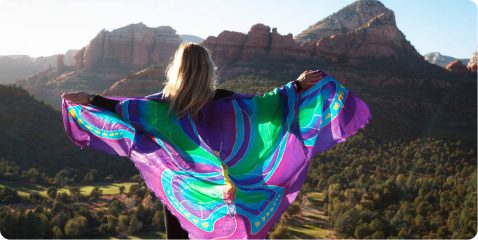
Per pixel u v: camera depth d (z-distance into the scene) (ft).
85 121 10.36
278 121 9.32
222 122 8.93
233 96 9.00
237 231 9.41
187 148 9.00
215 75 8.77
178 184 9.37
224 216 9.39
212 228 9.42
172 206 9.45
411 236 75.51
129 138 10.22
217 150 9.00
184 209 9.43
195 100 8.53
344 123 9.78
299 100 9.79
